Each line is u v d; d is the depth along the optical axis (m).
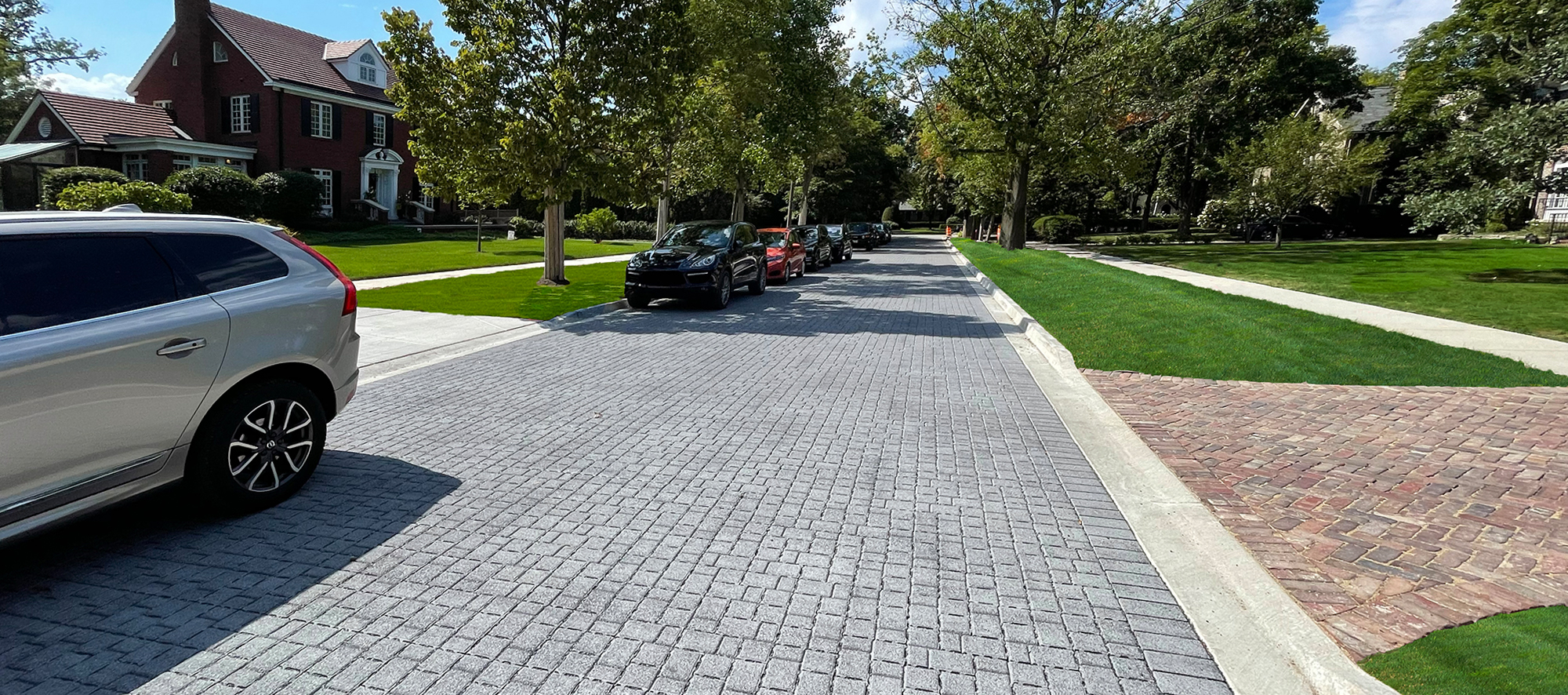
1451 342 9.44
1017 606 3.28
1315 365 8.20
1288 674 2.79
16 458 3.10
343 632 3.00
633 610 3.20
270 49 35.38
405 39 14.66
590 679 2.72
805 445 5.62
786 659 2.86
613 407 6.69
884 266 28.27
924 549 3.84
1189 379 7.84
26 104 39.84
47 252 3.37
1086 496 4.62
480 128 14.62
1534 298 13.78
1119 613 3.23
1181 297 13.01
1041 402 7.09
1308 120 29.72
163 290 3.73
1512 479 4.79
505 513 4.24
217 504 4.01
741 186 30.22
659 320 12.79
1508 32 19.98
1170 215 63.00
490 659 2.83
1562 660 2.65
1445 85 30.17
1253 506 4.38
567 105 14.38
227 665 2.76
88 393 3.32
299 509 4.25
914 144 78.38
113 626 3.02
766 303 15.67
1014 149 28.62
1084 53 26.77
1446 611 3.12
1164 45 34.47
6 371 3.04
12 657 2.78
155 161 31.70
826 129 31.61
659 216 27.20
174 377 3.67
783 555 3.75
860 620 3.14
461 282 17.94
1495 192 15.80
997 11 26.70
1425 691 2.52
